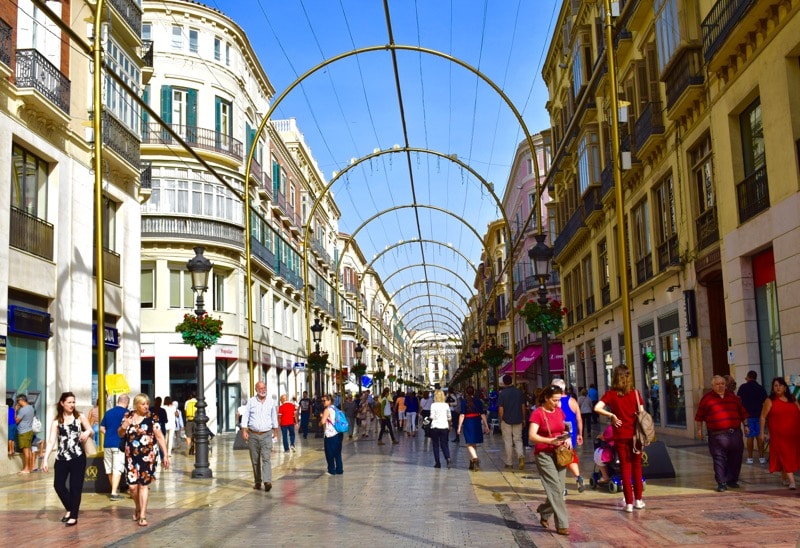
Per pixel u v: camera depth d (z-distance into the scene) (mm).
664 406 23750
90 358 21688
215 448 27109
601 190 29828
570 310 39781
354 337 83500
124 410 13211
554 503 8547
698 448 18000
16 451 18031
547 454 8656
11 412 17703
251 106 42375
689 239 20625
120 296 24109
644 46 23922
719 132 18031
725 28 16516
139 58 26234
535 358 51000
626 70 25875
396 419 37594
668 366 23281
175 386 35531
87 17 22156
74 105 21344
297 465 19141
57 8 20625
